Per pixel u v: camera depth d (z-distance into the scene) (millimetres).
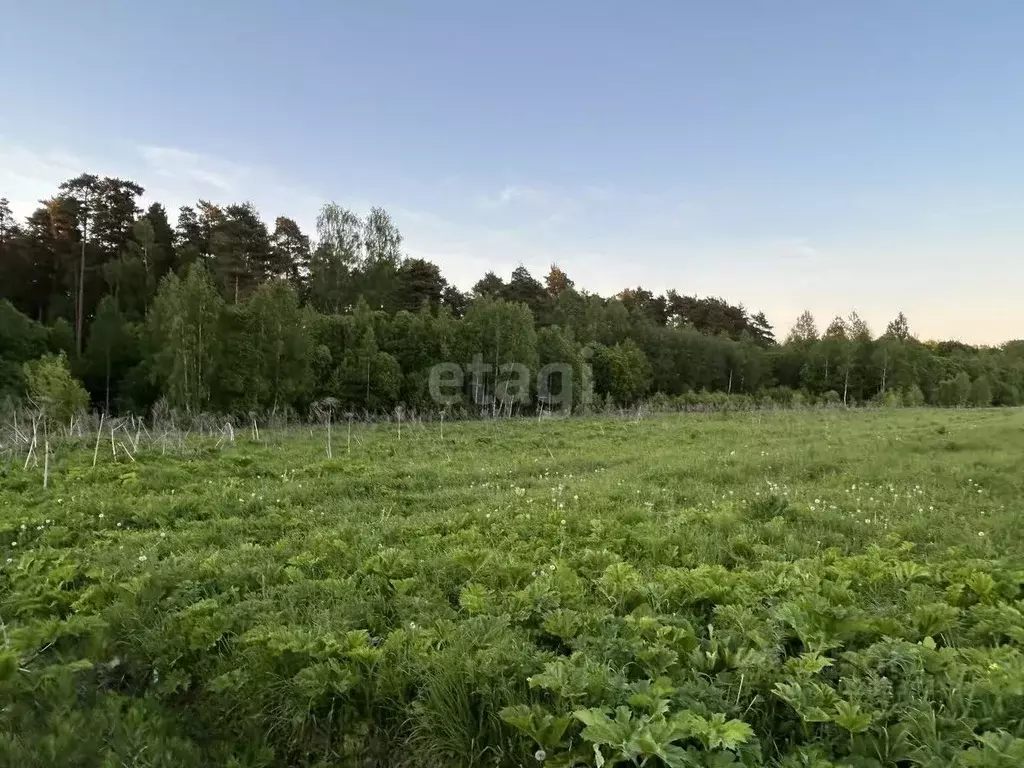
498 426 26906
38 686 4281
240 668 4453
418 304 61438
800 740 3582
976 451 14398
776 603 5004
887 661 3904
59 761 3656
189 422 24344
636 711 3480
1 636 4715
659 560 6609
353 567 6543
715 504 9000
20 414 20562
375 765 3902
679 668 3986
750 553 6922
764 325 91312
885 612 4930
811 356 63250
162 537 7906
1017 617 4637
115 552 7172
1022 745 2967
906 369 60750
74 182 47031
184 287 30016
